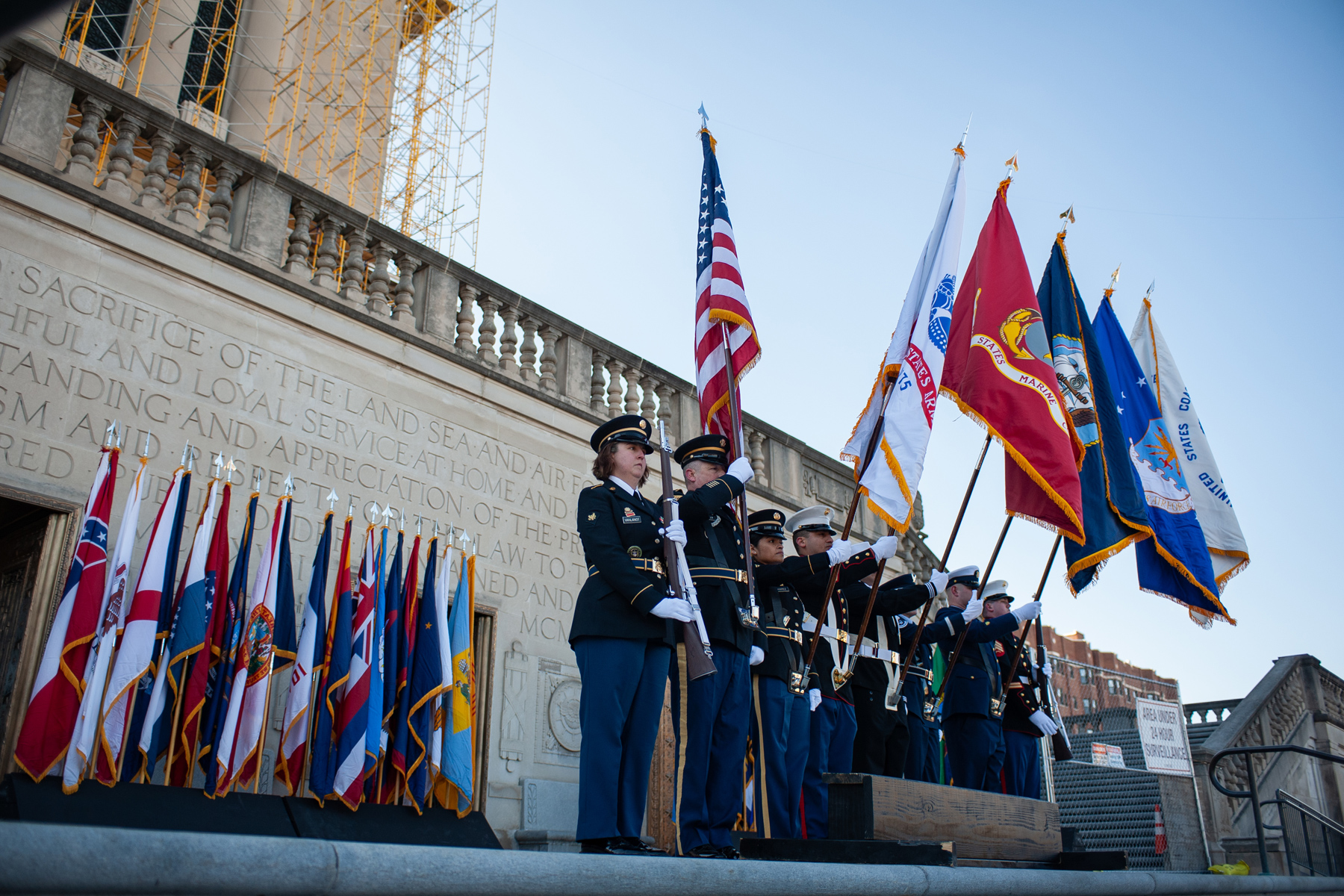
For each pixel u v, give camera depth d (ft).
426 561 32.17
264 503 30.53
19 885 8.95
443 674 28.58
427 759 28.12
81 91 30.58
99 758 22.61
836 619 28.25
